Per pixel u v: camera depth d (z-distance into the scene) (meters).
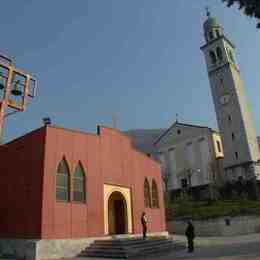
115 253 20.27
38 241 19.58
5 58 20.17
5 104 19.59
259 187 59.34
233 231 37.47
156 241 23.92
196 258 18.14
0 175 24.34
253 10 9.61
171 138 79.19
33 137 22.61
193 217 39.72
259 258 16.12
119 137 27.97
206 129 72.94
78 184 23.14
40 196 20.64
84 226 22.45
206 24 79.38
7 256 21.17
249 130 67.31
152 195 31.08
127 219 26.52
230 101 69.50
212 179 68.62
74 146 23.53
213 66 74.44
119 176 26.77
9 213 22.62
